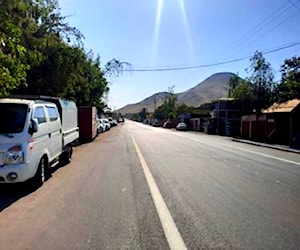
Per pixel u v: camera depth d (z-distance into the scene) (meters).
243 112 49.75
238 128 57.94
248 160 18.62
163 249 5.54
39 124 10.24
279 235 6.28
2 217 7.16
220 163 16.69
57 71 21.00
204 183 11.24
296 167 16.33
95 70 43.72
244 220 7.18
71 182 10.93
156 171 13.48
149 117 153.88
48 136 11.19
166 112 118.12
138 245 5.70
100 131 45.09
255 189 10.52
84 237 6.04
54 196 8.99
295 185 11.41
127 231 6.37
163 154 20.12
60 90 21.91
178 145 27.70
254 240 6.00
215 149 25.09
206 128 63.06
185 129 73.44
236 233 6.34
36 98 13.22
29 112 9.71
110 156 18.52
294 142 31.48
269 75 46.94
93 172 12.99
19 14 15.45
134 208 7.94
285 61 32.41
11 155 8.92
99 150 22.02
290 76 32.34
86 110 30.20
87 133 30.11
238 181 11.82
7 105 9.85
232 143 34.16
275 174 13.80
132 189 10.02
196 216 7.40
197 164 15.99
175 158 18.20
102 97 52.47
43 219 7.03
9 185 10.30
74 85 26.67
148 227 6.61
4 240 5.88
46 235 6.11
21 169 8.98
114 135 41.78
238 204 8.54
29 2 16.09
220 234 6.28
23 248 5.54
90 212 7.55
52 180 11.24
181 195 9.38
